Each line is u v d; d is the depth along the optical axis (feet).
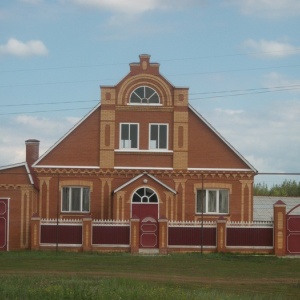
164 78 175.01
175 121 174.29
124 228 160.56
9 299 78.74
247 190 173.47
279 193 327.26
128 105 174.09
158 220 159.63
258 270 127.95
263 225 161.48
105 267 127.34
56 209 171.53
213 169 173.37
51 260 138.82
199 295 82.74
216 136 174.50
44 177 171.94
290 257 155.74
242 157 173.58
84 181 172.55
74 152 173.17
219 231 160.45
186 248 160.66
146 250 159.12
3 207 164.86
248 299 82.23
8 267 124.98
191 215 172.14
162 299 78.95
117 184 172.86
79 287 86.33
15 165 165.48
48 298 79.51
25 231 164.55
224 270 126.62
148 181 168.86
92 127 173.99
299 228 160.35
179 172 172.96
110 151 173.17
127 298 79.61
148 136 174.19
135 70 175.22
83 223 159.74
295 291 97.09
